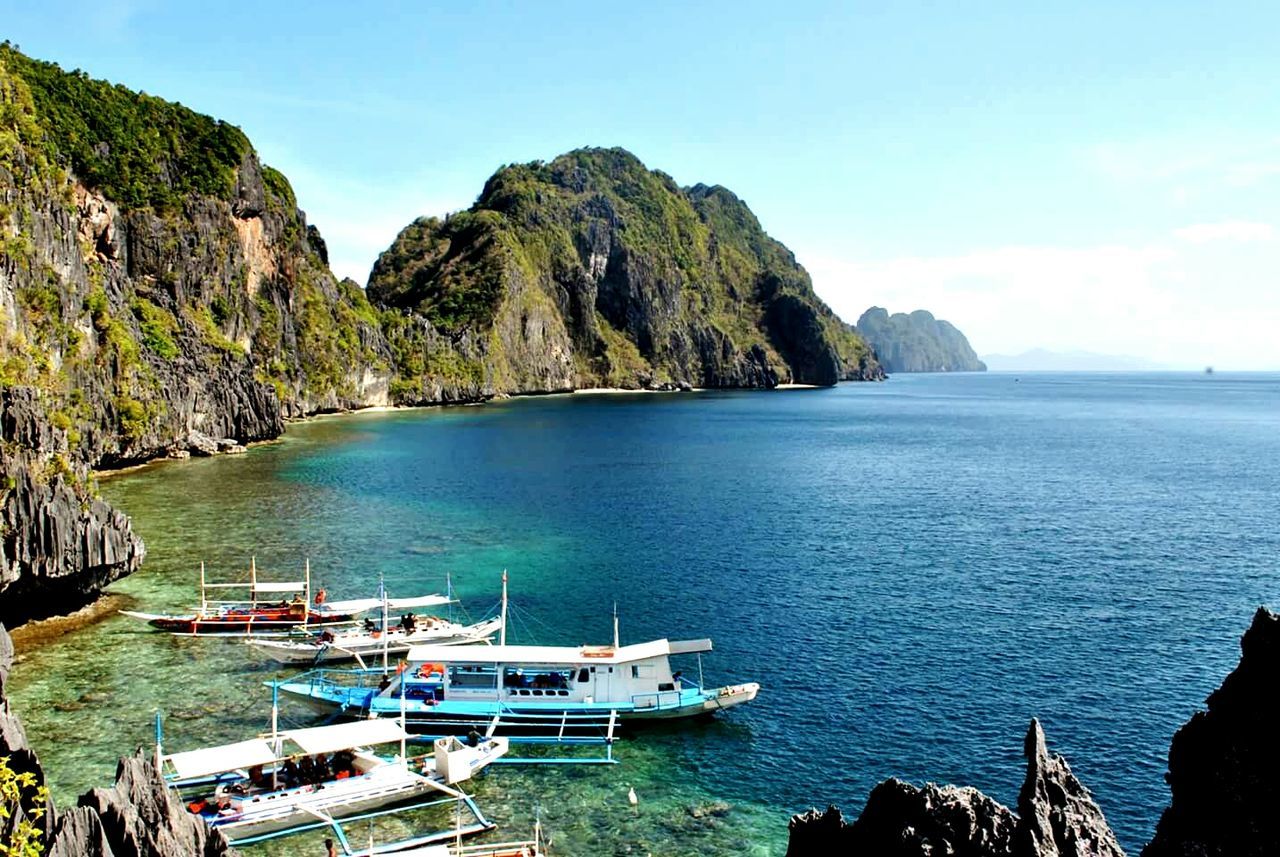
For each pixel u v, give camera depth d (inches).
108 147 6909.5
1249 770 892.0
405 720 1828.2
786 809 1562.5
